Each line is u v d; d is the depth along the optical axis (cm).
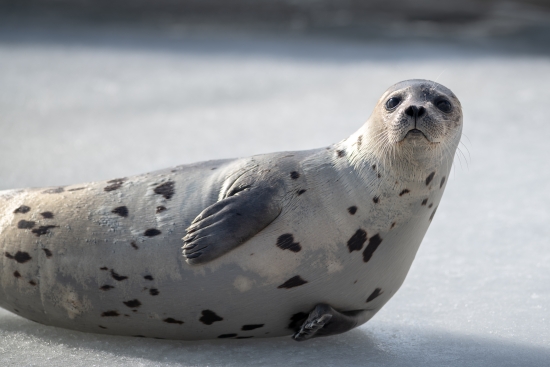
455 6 6084
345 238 1166
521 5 6394
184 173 1257
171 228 1169
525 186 2141
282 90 3488
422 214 1214
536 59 4309
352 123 2881
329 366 1129
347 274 1171
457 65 4081
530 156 2430
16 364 1106
